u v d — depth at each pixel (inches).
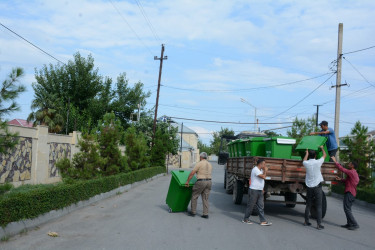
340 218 432.1
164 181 933.8
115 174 623.2
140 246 262.4
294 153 720.3
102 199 508.4
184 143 2385.6
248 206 369.7
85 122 1346.0
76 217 370.0
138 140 885.2
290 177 385.4
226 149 816.3
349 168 371.9
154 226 336.2
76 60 1390.3
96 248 254.5
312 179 361.7
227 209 468.8
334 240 306.7
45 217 334.3
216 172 1635.1
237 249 264.4
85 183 442.6
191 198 415.5
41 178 667.4
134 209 435.2
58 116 1274.6
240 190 505.0
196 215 409.7
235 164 525.3
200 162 396.8
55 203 356.5
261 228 347.6
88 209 422.9
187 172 427.8
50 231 302.8
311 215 422.6
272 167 382.6
